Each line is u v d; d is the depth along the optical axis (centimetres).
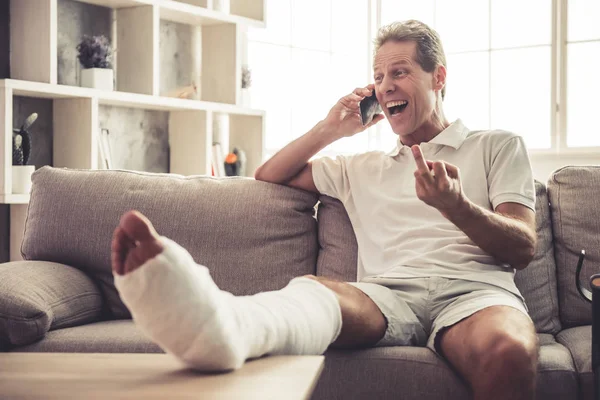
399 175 199
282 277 201
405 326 169
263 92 481
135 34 377
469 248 182
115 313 203
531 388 137
